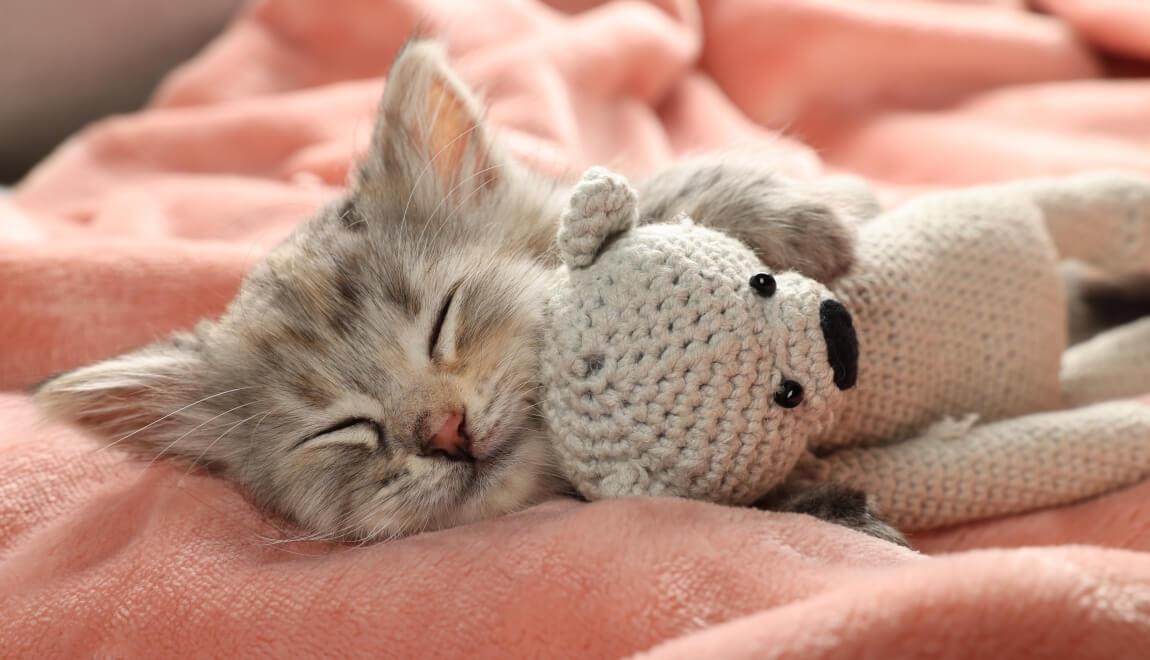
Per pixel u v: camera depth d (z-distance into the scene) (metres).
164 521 0.44
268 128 0.81
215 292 0.56
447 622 0.38
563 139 0.69
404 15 0.88
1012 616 0.32
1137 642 0.32
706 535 0.38
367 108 0.81
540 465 0.44
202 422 0.48
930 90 0.84
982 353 0.45
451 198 0.48
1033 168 0.68
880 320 0.44
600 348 0.39
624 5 0.88
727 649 0.33
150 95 1.00
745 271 0.39
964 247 0.46
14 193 0.82
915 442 0.44
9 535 0.46
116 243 0.57
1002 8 0.95
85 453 0.49
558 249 0.43
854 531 0.39
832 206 0.45
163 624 0.41
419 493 0.43
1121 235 0.51
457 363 0.44
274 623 0.39
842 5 0.87
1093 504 0.43
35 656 0.41
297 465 0.45
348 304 0.45
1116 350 0.51
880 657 0.32
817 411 0.39
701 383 0.38
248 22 0.95
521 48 0.78
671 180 0.46
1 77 0.94
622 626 0.37
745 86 0.88
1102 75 0.86
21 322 0.55
